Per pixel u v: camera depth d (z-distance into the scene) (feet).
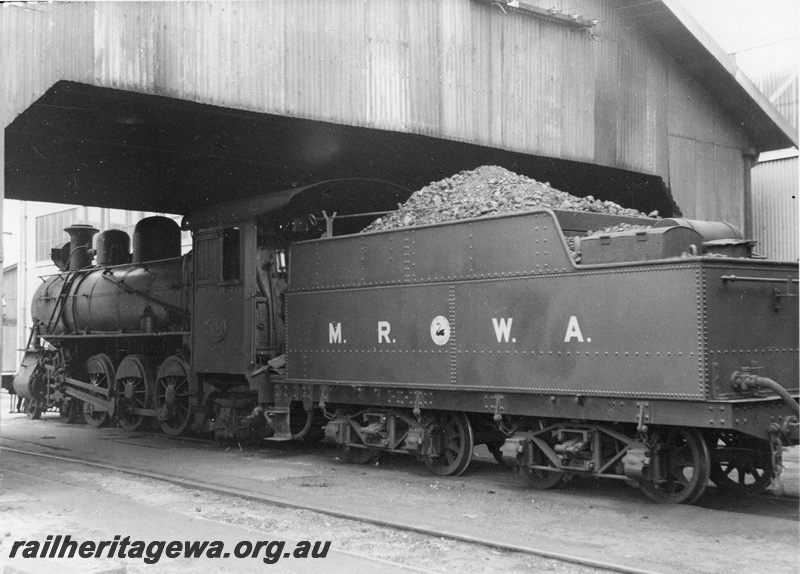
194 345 51.06
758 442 30.68
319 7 45.60
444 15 51.16
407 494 33.04
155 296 59.57
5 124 35.22
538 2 56.18
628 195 71.10
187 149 54.80
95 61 37.99
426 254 36.94
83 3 37.70
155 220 64.75
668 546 23.99
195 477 37.68
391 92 48.52
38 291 75.56
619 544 24.30
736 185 71.31
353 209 49.08
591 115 59.52
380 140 52.70
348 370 40.63
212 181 64.75
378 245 39.37
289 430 44.52
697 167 67.72
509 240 33.37
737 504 30.37
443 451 38.11
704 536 25.22
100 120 47.60
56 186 64.44
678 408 27.91
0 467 41.81
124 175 61.67
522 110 55.21
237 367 47.16
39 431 61.72
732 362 27.96
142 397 61.52
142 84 39.29
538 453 33.55
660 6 60.59
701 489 28.89
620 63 61.87
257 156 57.31
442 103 50.90
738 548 23.70
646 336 28.60
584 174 64.54
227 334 48.29
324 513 28.99
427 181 66.03
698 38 62.75
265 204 45.91
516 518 28.19
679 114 66.44
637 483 30.27
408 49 49.37
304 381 43.16
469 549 23.95
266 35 43.60
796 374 30.27
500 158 59.00
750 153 71.77
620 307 29.40
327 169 62.18
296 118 44.70
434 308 36.37
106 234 69.46
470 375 34.63
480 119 52.80
